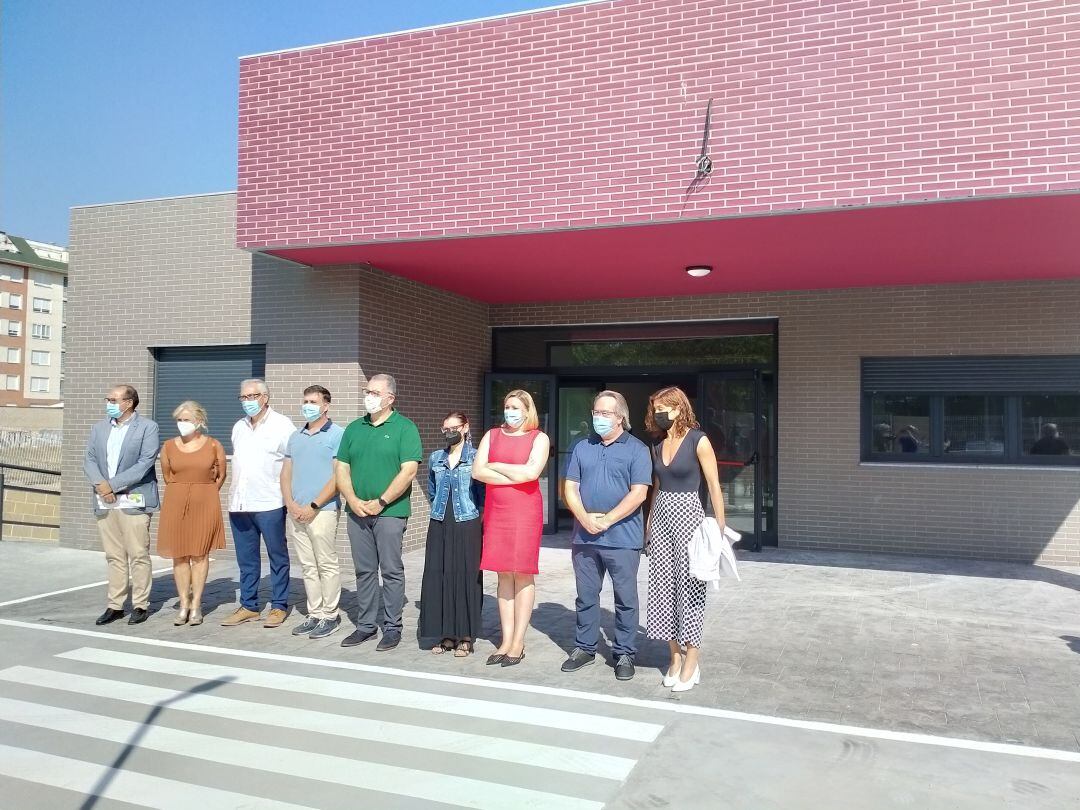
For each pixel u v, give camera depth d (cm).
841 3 629
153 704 489
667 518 520
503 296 1129
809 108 636
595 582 559
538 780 387
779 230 706
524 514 559
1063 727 453
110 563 680
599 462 547
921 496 985
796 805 361
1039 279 944
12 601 763
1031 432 959
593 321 1145
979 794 371
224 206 1024
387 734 444
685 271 913
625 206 689
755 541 1015
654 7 682
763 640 623
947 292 979
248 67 824
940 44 604
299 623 682
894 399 1012
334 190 791
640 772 395
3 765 405
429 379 1055
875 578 849
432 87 755
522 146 723
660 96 679
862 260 840
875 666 561
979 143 594
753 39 652
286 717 469
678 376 1138
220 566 940
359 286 919
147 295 1066
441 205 751
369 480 604
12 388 7050
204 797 372
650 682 531
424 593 595
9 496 1295
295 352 954
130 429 675
